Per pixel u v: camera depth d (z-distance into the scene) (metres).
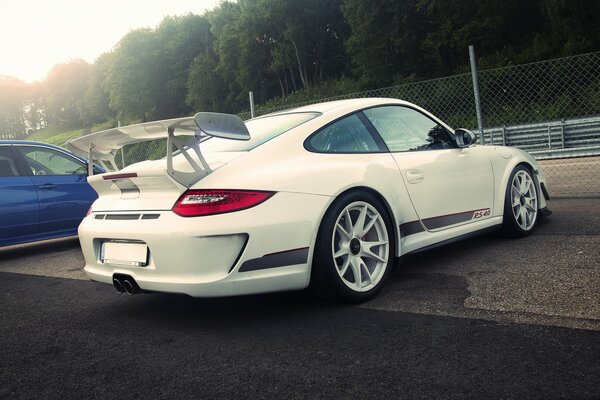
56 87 127.62
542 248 3.71
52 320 3.18
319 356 2.21
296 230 2.70
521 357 2.00
